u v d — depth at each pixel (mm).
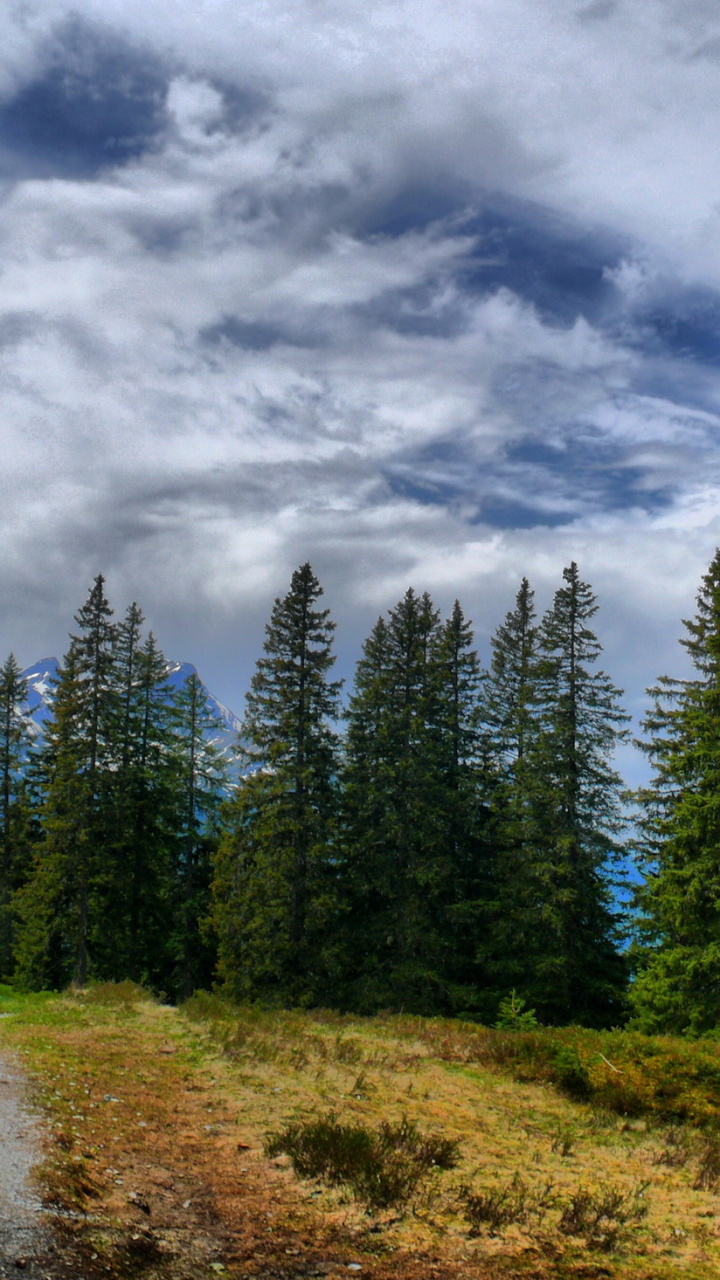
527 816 30672
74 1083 9852
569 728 29500
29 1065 10508
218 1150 8047
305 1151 8000
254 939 28875
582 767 29859
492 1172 8547
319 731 30938
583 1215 7375
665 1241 7051
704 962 19406
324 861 30312
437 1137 9344
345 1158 7832
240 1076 11445
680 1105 11695
